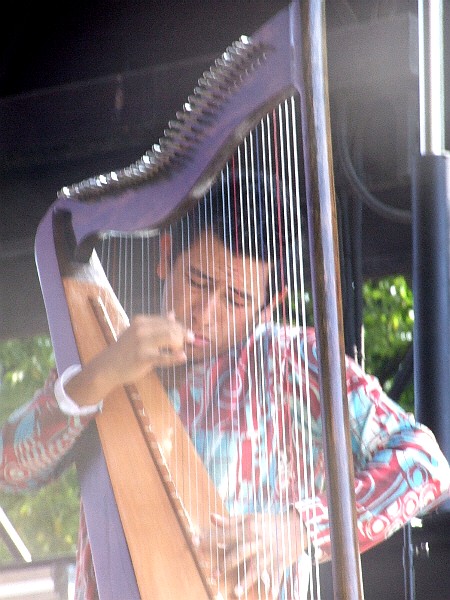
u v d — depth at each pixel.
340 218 15.48
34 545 32.19
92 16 18.08
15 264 18.89
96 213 9.12
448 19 14.60
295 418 8.14
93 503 8.47
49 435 8.65
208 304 8.52
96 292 9.62
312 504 7.69
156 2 17.77
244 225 8.30
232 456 8.31
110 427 8.61
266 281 8.38
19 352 32.75
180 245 8.63
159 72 16.88
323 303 6.15
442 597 11.56
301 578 7.96
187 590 7.62
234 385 8.54
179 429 8.59
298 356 8.16
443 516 11.35
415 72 15.08
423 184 11.96
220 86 7.17
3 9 18.20
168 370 8.91
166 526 8.04
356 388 8.67
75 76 18.12
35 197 17.92
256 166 8.04
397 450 8.31
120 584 8.02
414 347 12.11
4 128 17.55
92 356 8.92
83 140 17.20
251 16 17.28
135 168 8.48
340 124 15.38
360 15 15.86
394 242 17.12
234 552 7.54
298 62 6.33
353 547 6.07
